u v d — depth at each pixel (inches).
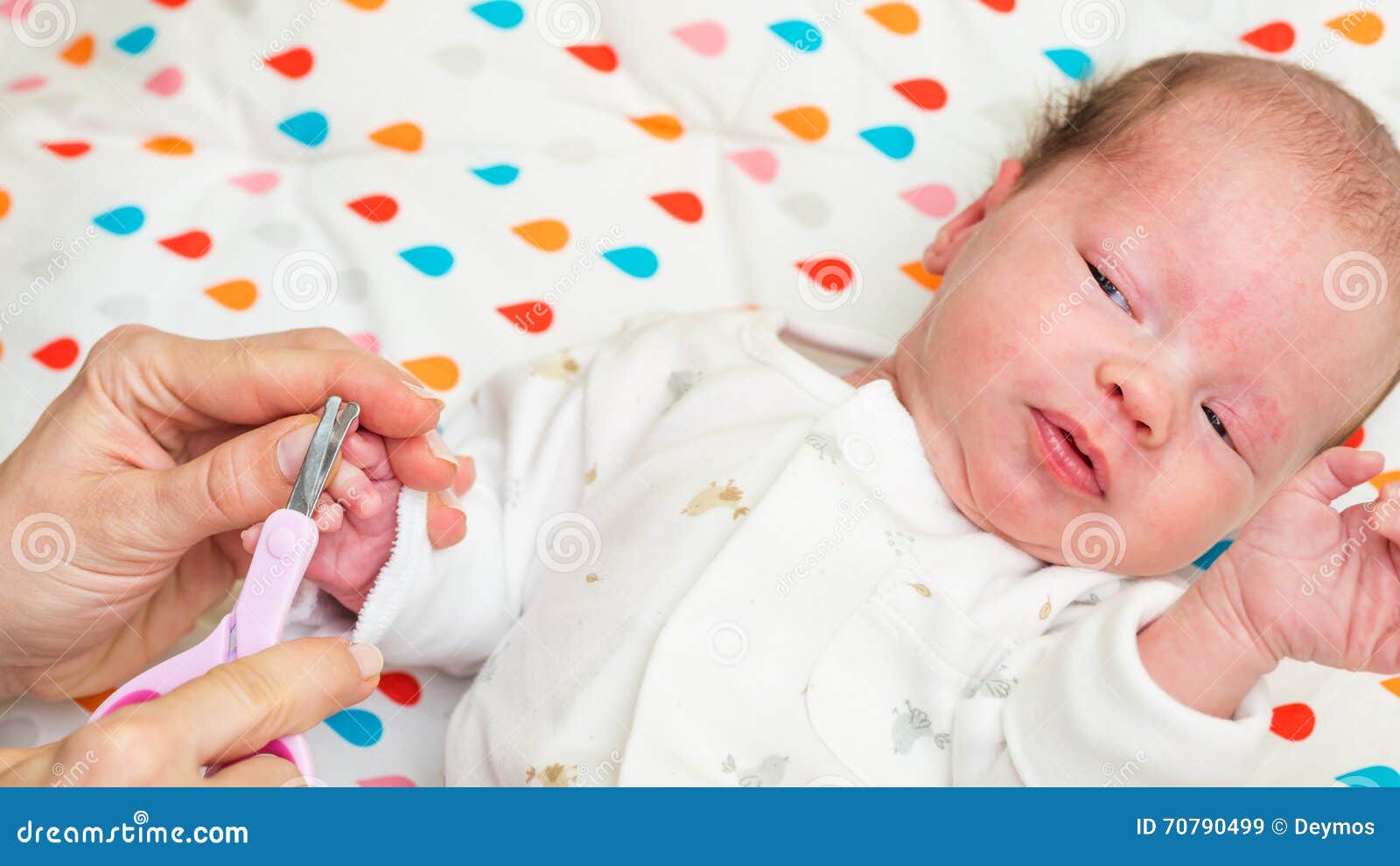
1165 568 46.7
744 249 62.5
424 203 61.2
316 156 62.2
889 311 60.8
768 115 63.6
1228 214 45.7
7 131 60.1
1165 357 44.6
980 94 62.9
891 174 62.8
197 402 41.6
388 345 57.9
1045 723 41.1
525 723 44.7
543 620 47.4
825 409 49.9
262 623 35.2
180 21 62.7
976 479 47.1
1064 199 48.8
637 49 64.0
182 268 58.1
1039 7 62.8
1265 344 44.6
